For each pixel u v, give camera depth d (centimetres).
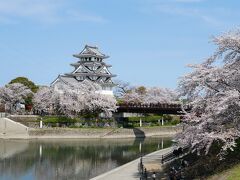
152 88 12950
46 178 4338
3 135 8756
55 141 8238
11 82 12156
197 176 3241
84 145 7650
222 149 3111
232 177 2750
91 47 13175
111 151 6731
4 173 4619
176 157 4575
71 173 4625
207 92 3328
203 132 3145
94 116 10275
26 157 5900
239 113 3092
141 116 11531
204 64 3366
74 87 10269
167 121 12012
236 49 3212
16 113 10619
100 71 12556
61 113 9975
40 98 10219
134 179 3656
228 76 3148
